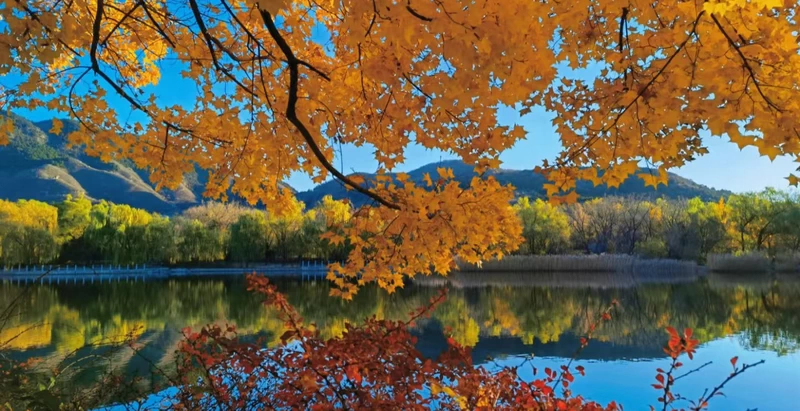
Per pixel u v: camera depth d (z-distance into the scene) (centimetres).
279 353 244
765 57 172
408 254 298
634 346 1181
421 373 226
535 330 1404
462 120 241
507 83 195
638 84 195
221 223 6019
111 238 5062
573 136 231
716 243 4697
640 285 3041
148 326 1448
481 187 293
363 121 304
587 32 225
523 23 165
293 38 298
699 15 169
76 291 2909
